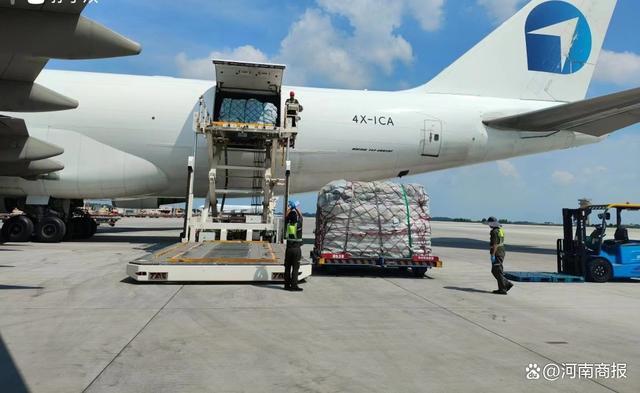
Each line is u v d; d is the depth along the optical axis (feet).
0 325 18.06
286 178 46.19
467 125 60.23
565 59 65.46
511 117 57.93
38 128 52.44
